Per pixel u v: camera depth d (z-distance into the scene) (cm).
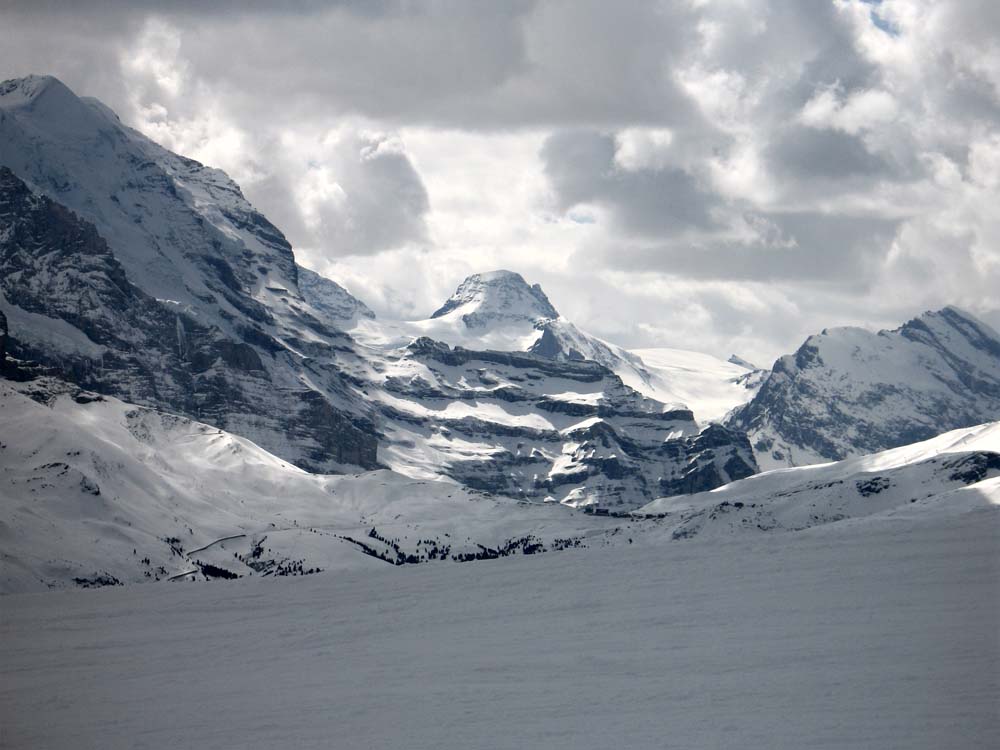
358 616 12181
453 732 7900
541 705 8369
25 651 11538
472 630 11119
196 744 8062
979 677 8056
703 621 10469
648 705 8150
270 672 10088
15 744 8381
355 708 8681
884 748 6869
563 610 11575
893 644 9044
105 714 9056
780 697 8019
